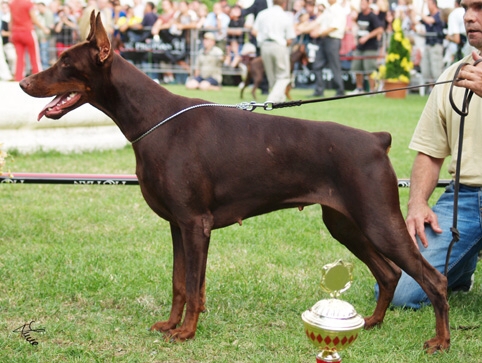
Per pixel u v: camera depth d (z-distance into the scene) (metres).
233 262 5.65
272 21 17.06
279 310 4.66
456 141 4.66
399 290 4.70
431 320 4.50
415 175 4.81
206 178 3.96
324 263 5.71
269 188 3.97
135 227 6.69
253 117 4.04
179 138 3.95
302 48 20.52
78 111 10.20
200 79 21.91
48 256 5.61
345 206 3.93
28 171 8.73
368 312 4.68
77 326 4.34
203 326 4.32
